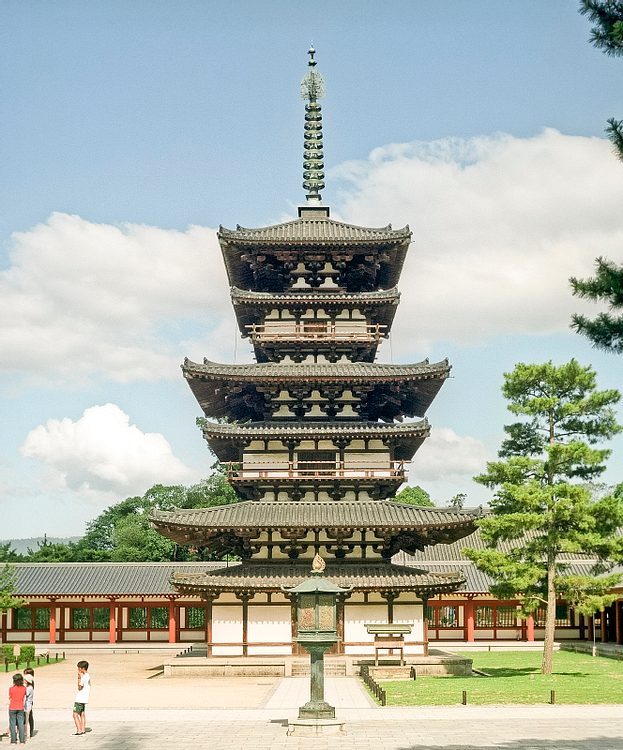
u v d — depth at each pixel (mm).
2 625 93000
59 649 87375
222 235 63250
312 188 70875
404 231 63438
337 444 61156
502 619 91188
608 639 89250
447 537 60062
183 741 33594
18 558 137125
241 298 63344
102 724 38062
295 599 57875
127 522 144000
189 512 58844
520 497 55906
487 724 36969
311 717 35625
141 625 97688
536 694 46406
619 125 22641
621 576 58531
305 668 56531
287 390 62594
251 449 61281
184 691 50125
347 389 62188
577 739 33344
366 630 57594
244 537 58781
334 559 59375
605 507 56219
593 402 59094
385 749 31547
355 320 64812
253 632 57750
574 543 55625
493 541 58188
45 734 35562
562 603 92562
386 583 56438
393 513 58812
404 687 49781
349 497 61156
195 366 60500
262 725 37312
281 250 64188
